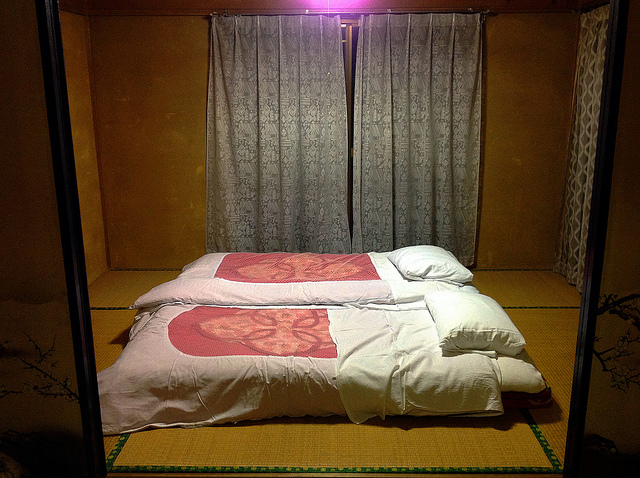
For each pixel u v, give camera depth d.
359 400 2.36
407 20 4.24
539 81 4.41
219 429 2.34
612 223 1.70
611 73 1.62
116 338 3.29
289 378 2.36
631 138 1.65
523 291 4.20
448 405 2.35
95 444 1.91
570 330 3.44
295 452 2.18
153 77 4.42
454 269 3.31
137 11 4.30
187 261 4.78
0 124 1.62
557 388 2.69
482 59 4.38
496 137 4.52
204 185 4.62
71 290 1.72
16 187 1.66
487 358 2.44
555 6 4.26
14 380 1.81
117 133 4.52
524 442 2.25
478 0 4.25
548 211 4.64
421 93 4.36
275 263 3.69
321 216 4.54
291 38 4.28
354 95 4.37
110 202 4.66
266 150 4.44
